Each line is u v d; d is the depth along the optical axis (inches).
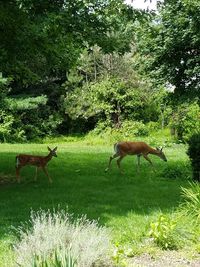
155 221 273.9
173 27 893.8
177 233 251.4
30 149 983.6
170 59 939.3
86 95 1446.9
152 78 981.2
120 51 541.6
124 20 524.4
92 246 197.0
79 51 582.9
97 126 1451.8
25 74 590.6
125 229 283.9
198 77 945.5
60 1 505.0
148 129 1369.3
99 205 373.1
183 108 1155.3
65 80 1551.4
